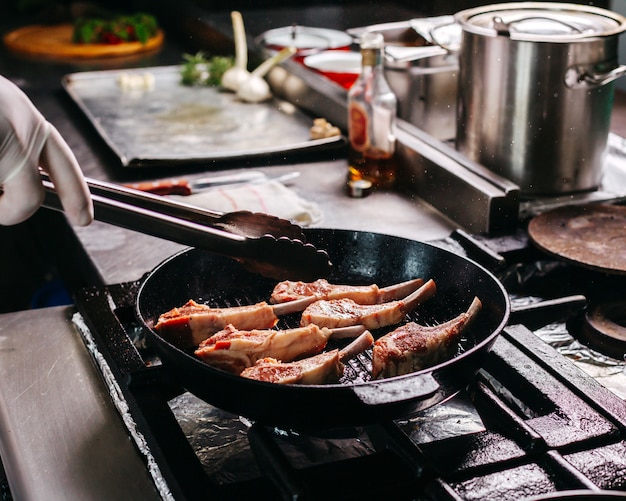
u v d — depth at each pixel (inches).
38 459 37.9
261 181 58.6
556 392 39.2
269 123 68.5
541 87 50.3
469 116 53.6
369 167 58.1
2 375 42.0
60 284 69.4
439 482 35.2
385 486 35.5
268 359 38.6
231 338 39.5
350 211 55.3
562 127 50.9
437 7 64.4
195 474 36.0
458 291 43.2
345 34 78.7
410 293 43.6
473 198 51.4
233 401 36.5
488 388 40.0
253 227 40.8
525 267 48.4
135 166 59.9
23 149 33.5
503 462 36.4
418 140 57.2
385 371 38.7
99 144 65.6
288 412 35.9
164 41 93.0
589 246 46.8
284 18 83.2
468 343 41.2
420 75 59.5
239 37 74.2
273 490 35.7
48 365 42.6
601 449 36.8
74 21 95.6
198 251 43.6
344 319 41.6
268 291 45.3
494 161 53.0
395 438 36.5
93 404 40.5
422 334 39.4
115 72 79.7
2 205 35.1
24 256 82.3
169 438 37.3
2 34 96.0
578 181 52.5
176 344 40.8
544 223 49.1
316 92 68.2
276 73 74.0
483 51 51.3
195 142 65.1
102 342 42.0
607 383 40.9
